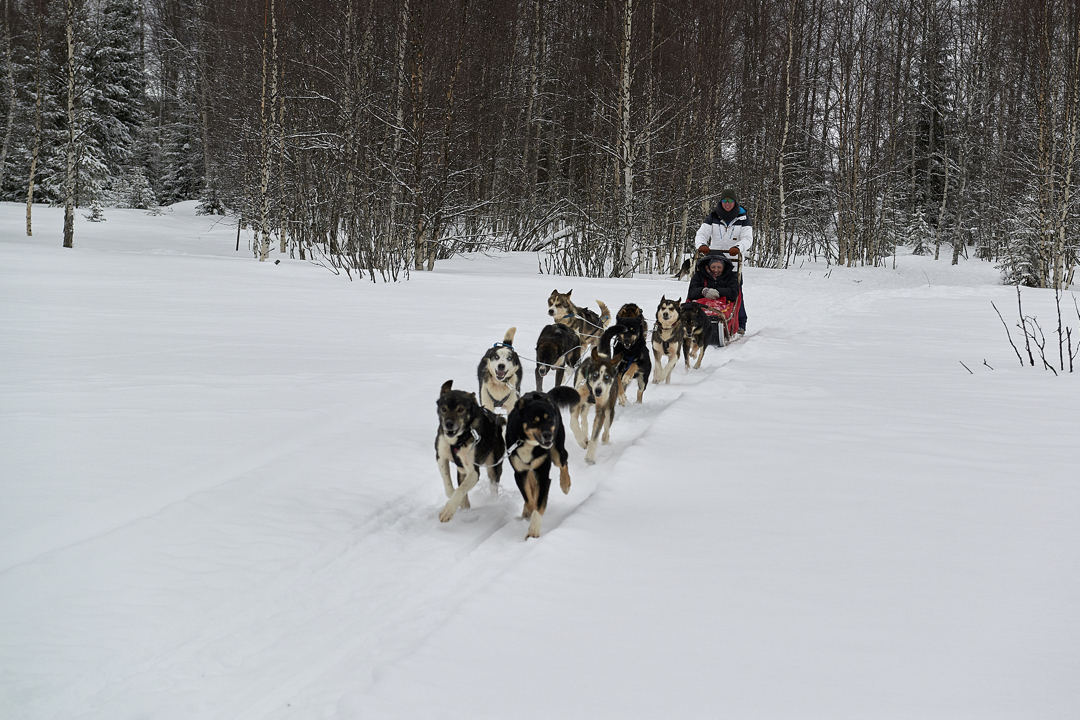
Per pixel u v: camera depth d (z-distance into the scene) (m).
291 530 4.27
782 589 3.36
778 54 33.84
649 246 28.69
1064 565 3.51
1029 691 2.50
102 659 3.00
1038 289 23.58
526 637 2.97
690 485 4.87
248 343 9.96
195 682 2.91
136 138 50.44
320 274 20.55
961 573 3.46
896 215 43.91
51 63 32.41
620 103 24.36
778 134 33.56
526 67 33.16
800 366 9.35
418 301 15.52
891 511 4.29
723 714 2.42
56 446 5.31
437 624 3.28
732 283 11.88
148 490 4.61
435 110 24.33
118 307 12.77
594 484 5.41
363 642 3.20
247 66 30.22
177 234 37.28
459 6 24.33
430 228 24.66
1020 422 6.34
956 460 5.25
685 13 27.39
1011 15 33.31
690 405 7.04
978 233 43.12
